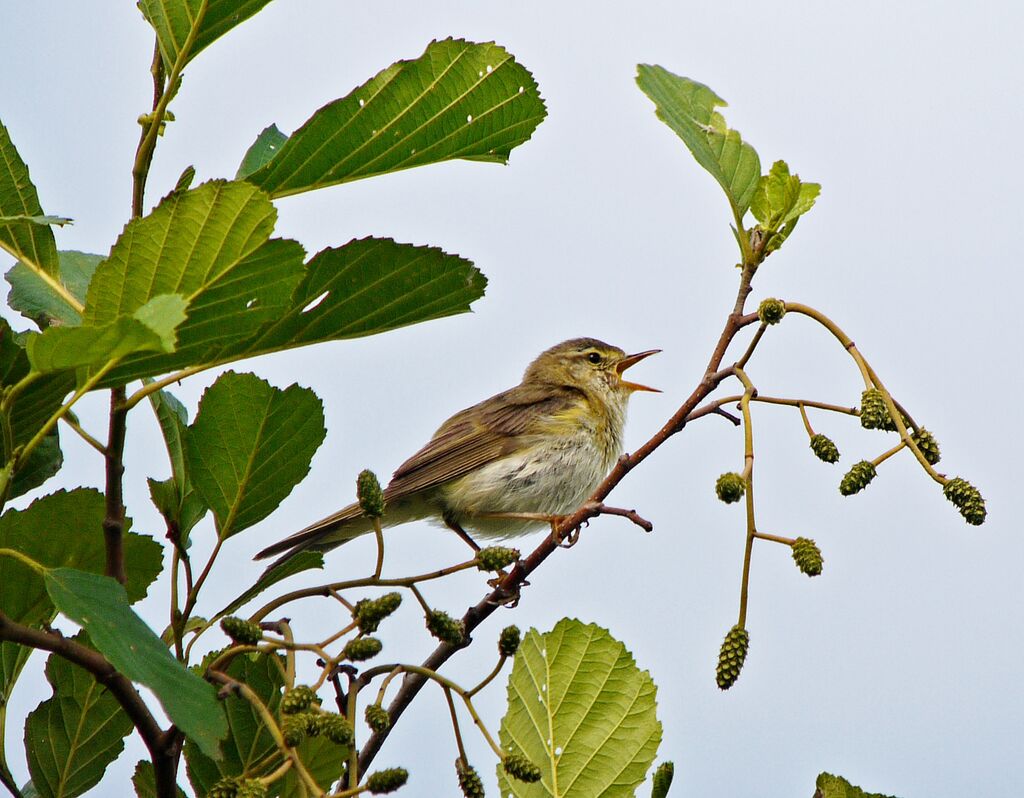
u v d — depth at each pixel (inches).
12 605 257.6
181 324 209.5
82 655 207.2
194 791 262.7
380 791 189.2
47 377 228.8
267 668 263.0
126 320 176.9
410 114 240.2
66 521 261.6
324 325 243.6
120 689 209.9
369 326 248.5
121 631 195.3
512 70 242.8
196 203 199.8
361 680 218.5
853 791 221.0
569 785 259.6
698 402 261.7
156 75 222.5
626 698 265.7
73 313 268.2
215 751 189.0
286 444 255.1
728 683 222.1
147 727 212.7
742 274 279.3
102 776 271.1
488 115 247.4
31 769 266.8
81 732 270.2
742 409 244.8
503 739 264.5
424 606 231.9
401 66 234.4
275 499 257.3
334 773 257.9
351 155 241.1
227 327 212.8
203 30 216.2
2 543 258.5
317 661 251.6
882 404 241.0
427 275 241.8
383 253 237.3
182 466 263.1
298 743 194.7
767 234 279.0
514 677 269.1
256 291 208.7
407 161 248.5
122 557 223.9
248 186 198.7
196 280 204.4
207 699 195.5
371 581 233.1
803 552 220.5
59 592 194.1
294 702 199.2
